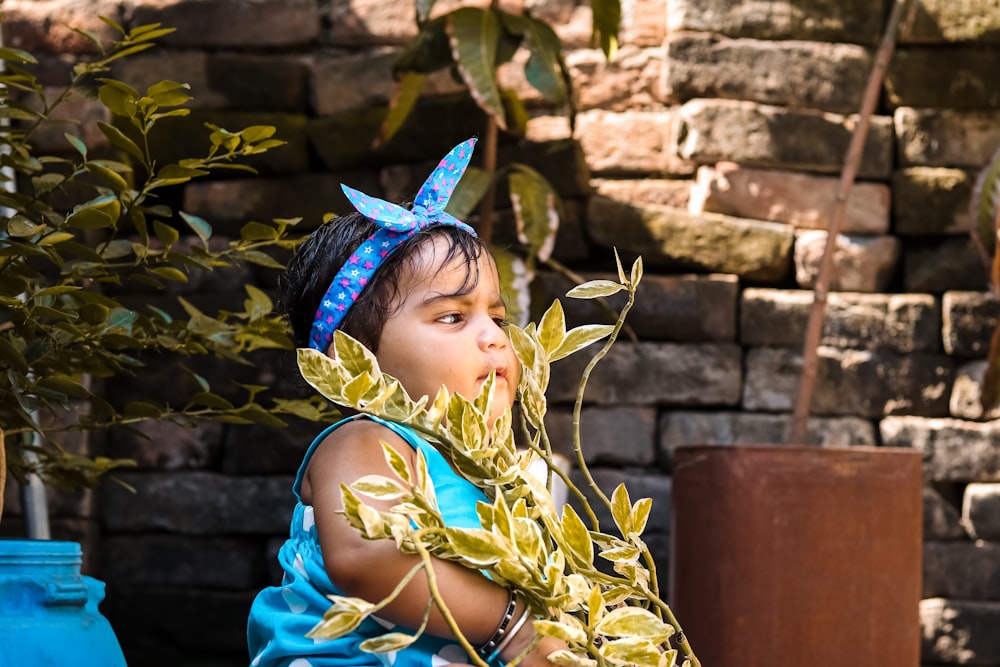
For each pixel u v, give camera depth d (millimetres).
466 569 1121
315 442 1260
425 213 1311
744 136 3154
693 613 2395
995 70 3186
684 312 3133
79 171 1538
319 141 3246
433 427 1089
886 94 3219
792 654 2311
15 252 1447
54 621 1333
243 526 3141
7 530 3037
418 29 2955
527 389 1203
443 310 1233
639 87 3281
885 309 3123
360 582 1112
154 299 3174
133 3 3279
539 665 1117
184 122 3217
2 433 1380
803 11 3180
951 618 3045
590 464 3152
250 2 3287
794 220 3180
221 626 3135
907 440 3090
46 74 3217
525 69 2707
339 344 1040
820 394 3117
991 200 2748
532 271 2787
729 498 2355
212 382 3129
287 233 3256
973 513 3064
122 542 3158
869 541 2340
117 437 3164
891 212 3203
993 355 2818
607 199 3166
